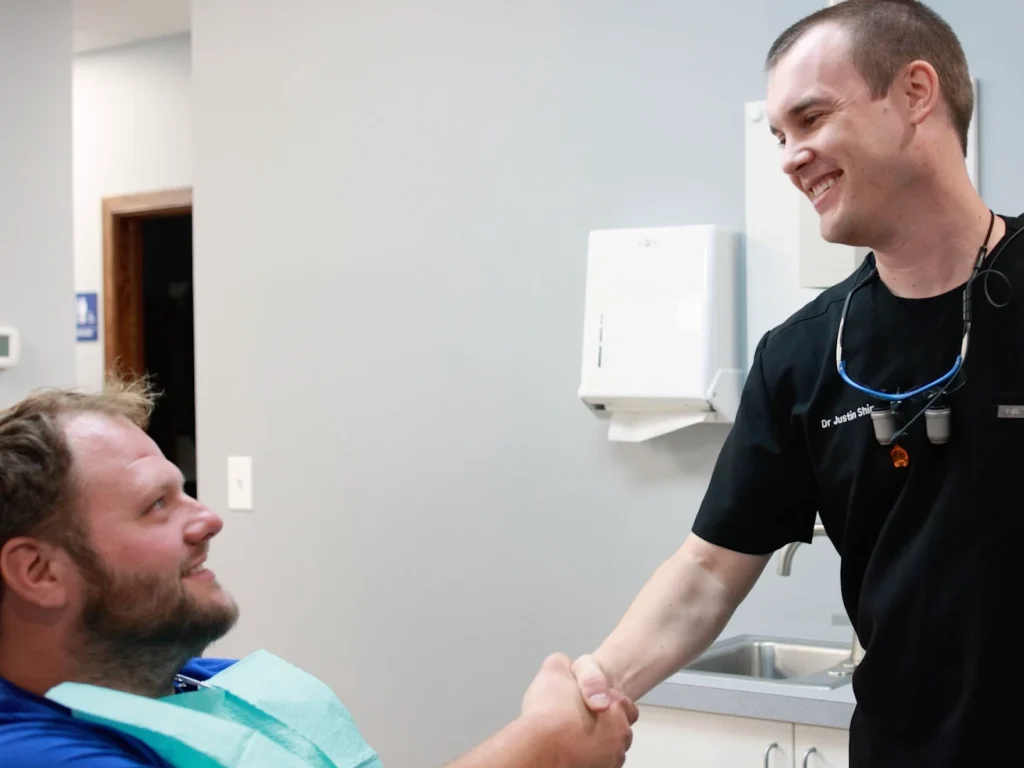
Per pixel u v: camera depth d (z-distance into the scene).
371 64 2.94
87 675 1.22
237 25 3.15
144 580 1.21
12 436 1.19
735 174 2.48
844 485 1.42
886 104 1.28
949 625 1.29
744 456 1.53
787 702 1.95
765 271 2.44
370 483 2.93
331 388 2.99
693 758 2.06
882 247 1.34
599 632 2.61
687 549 1.60
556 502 2.67
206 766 1.14
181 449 4.43
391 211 2.90
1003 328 1.29
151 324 4.38
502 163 2.75
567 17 2.67
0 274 3.14
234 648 3.12
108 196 4.23
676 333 2.41
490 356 2.76
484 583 2.76
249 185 3.12
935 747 1.32
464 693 2.79
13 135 3.19
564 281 2.67
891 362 1.37
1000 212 2.25
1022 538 1.26
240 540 3.12
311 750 1.37
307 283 3.03
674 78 2.54
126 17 3.85
